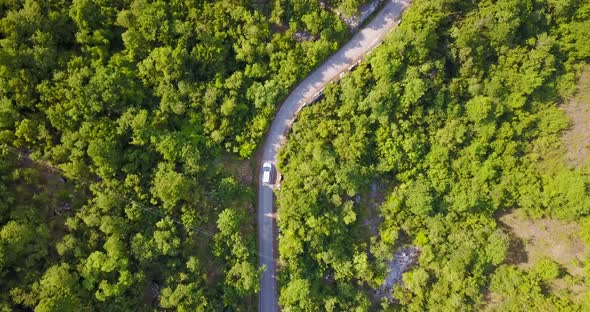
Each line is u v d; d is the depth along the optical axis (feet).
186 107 233.96
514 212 277.03
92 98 205.77
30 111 202.69
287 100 256.52
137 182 214.07
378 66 244.83
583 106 268.00
